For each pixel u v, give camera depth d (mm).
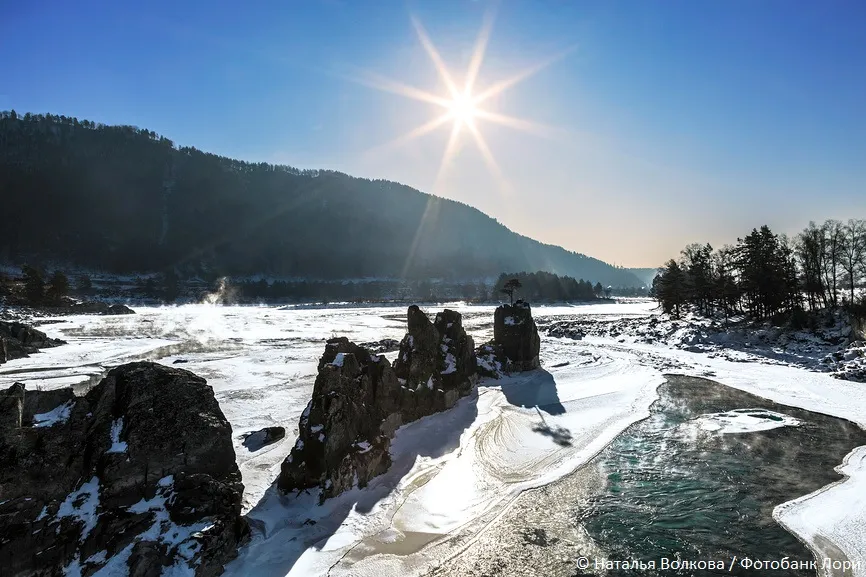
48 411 18406
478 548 19031
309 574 16984
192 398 19812
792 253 77875
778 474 25750
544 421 34906
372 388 30125
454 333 44156
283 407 36469
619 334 83438
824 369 50469
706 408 38250
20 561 14680
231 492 18391
